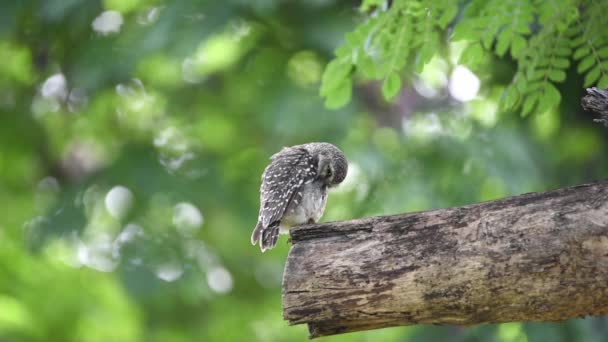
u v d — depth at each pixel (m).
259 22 15.48
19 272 15.73
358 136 15.55
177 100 17.84
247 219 16.59
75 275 16.28
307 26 14.86
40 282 15.72
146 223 16.80
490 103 14.77
